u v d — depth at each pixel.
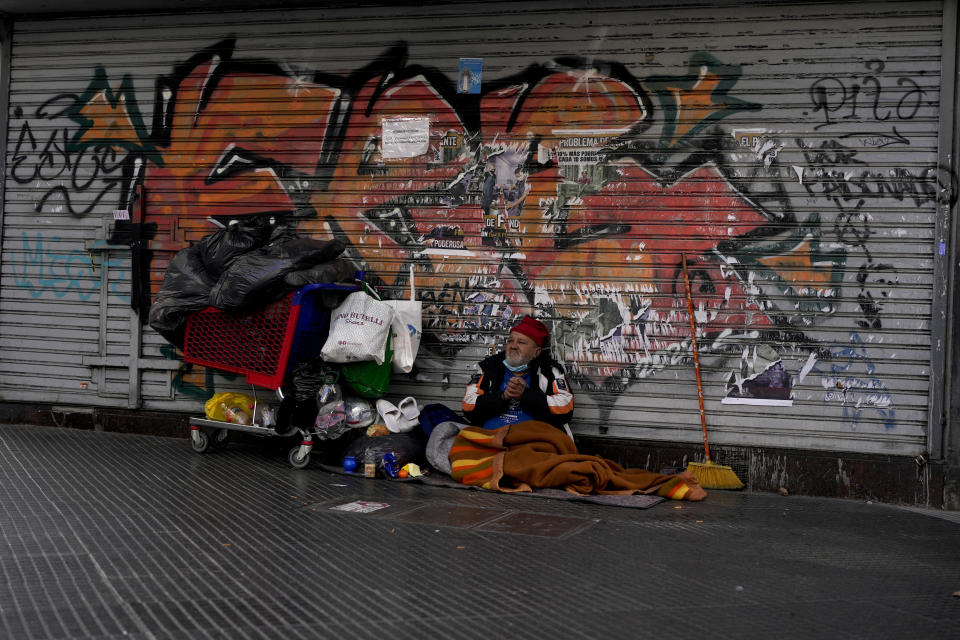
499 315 7.06
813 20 6.48
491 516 5.33
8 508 5.09
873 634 3.54
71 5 7.69
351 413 6.71
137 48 7.80
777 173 6.56
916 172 6.34
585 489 6.00
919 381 6.34
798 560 4.62
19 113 8.11
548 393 6.52
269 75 7.52
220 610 3.54
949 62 6.25
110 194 7.89
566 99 6.92
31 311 8.10
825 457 6.41
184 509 5.22
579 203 6.91
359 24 7.32
